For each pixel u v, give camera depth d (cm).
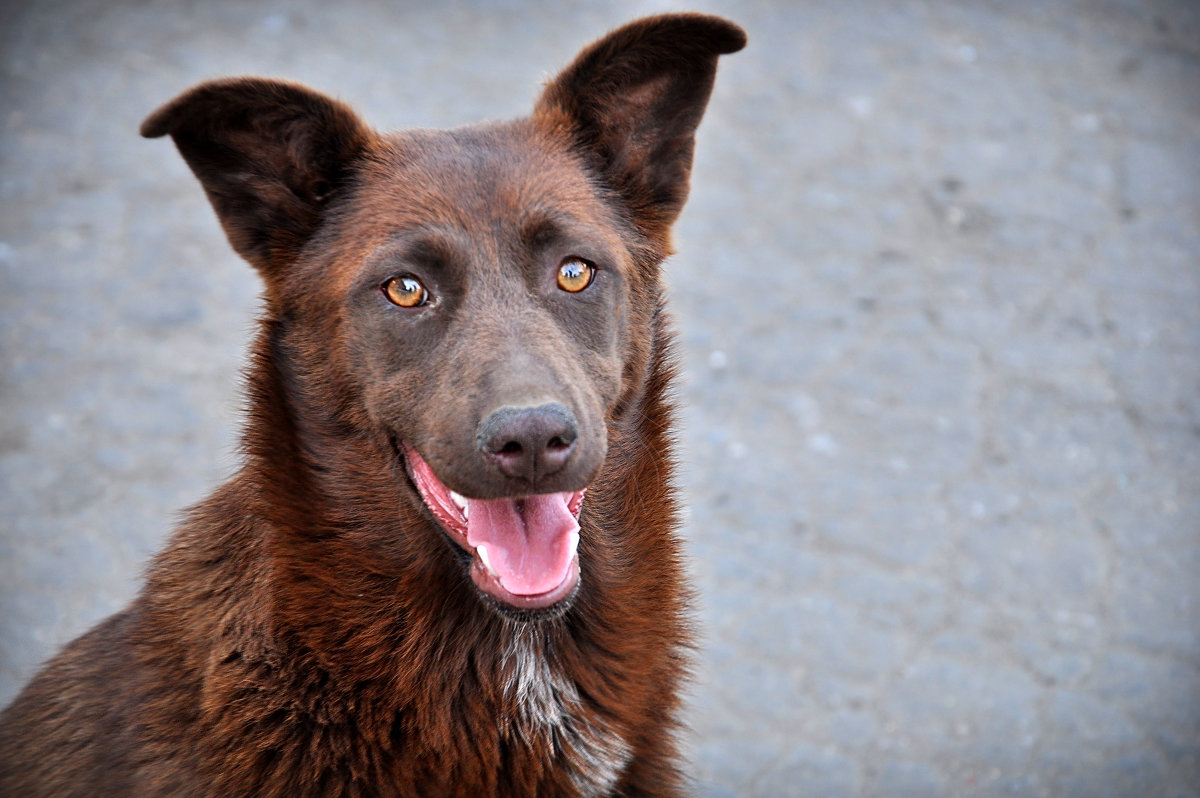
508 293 392
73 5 1220
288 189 417
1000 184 1052
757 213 1023
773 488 790
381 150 422
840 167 1070
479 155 416
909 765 628
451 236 394
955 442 825
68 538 747
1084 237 1000
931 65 1181
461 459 369
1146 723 644
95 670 425
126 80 1127
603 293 408
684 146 448
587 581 422
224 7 1227
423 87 1116
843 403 856
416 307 396
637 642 427
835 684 671
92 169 1045
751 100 1137
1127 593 718
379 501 409
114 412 837
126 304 925
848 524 766
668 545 440
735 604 713
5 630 689
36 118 1087
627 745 422
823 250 989
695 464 805
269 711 388
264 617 396
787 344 905
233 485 425
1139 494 785
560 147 432
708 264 973
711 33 430
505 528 392
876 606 714
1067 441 824
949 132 1105
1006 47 1206
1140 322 923
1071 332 914
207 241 988
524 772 412
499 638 411
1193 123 1117
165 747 392
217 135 407
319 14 1221
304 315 414
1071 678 670
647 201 448
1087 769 621
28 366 869
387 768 396
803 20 1236
